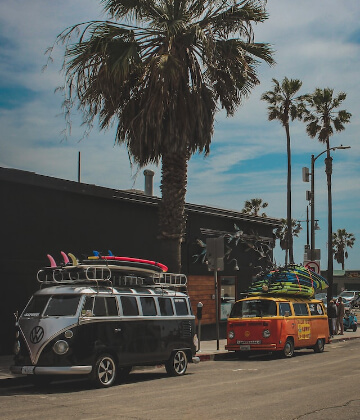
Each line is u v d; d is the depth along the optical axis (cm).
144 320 1359
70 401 1048
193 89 1802
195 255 2533
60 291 1248
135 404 1011
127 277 1438
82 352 1190
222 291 2716
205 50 1748
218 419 873
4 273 1706
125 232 2159
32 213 1805
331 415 918
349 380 1355
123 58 1711
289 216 3619
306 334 2095
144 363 1350
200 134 1816
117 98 1772
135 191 2731
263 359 1953
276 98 3741
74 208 1953
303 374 1482
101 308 1262
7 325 1702
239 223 2858
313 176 3566
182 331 1488
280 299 2012
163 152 1861
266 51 1927
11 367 1205
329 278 3731
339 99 3819
